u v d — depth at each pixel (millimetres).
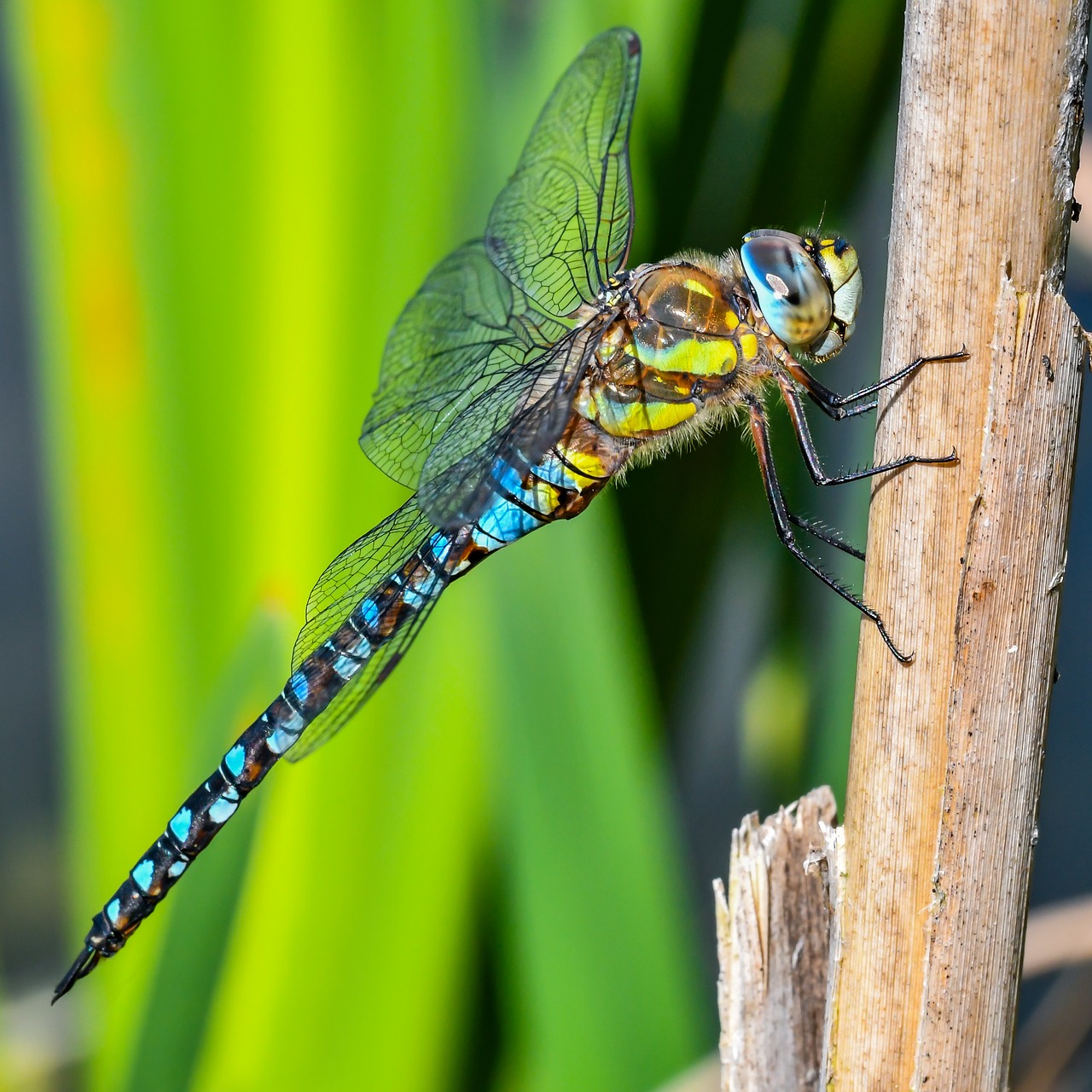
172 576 572
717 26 576
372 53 567
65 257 569
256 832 559
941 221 545
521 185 576
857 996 550
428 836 571
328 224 569
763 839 553
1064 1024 575
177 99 568
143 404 571
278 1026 572
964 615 546
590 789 567
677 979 567
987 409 545
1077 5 542
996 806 547
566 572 566
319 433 571
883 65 576
